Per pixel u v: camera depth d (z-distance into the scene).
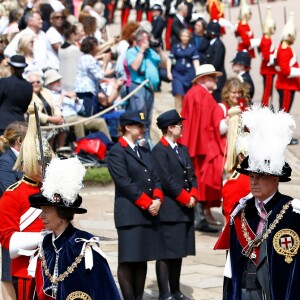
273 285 21.52
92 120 53.81
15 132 27.27
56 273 21.11
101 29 72.81
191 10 73.12
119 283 31.73
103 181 51.97
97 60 55.28
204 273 37.12
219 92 60.59
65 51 54.47
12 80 42.66
